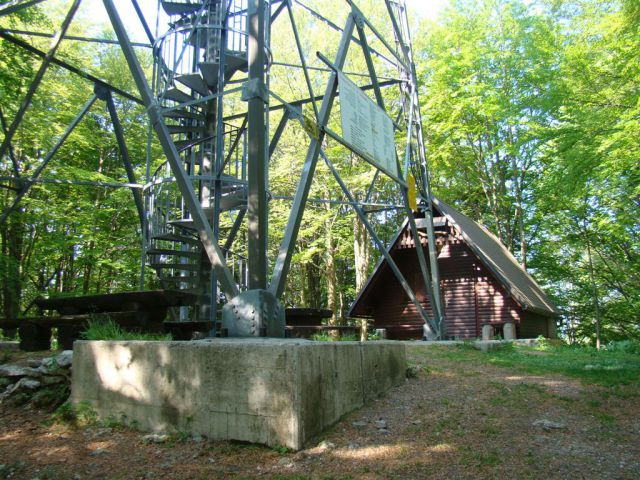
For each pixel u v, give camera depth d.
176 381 5.23
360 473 4.18
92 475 4.29
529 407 6.05
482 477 4.12
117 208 20.12
